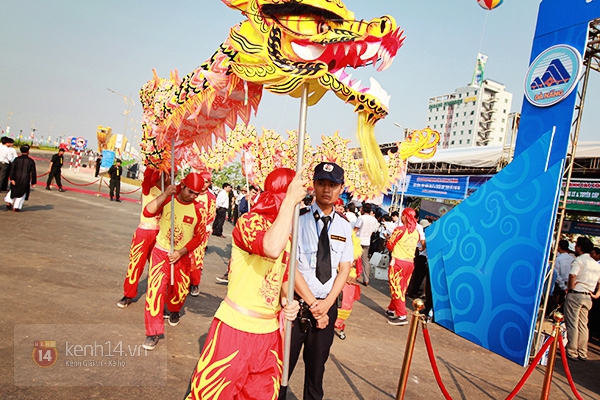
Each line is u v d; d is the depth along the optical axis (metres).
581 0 5.66
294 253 2.53
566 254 8.09
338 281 3.24
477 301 6.32
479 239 6.43
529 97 6.14
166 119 3.90
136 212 15.51
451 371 5.14
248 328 2.42
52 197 14.98
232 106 3.28
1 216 9.63
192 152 5.55
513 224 5.99
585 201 9.70
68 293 5.29
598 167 10.04
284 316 2.70
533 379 5.30
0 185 11.19
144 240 5.16
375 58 2.69
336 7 2.51
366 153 2.73
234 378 2.37
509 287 5.90
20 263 6.20
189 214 4.53
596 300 8.35
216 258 10.12
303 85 2.57
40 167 27.84
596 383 5.59
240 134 10.66
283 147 10.88
